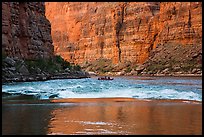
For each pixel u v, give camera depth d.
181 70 123.25
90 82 57.97
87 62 182.12
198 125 12.55
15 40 63.22
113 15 172.25
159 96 26.47
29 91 32.16
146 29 156.62
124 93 29.42
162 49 139.75
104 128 12.05
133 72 142.75
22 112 16.17
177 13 141.88
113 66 162.88
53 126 12.31
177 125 12.57
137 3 165.62
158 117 14.62
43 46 77.19
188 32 135.62
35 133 11.04
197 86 46.19
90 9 194.62
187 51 129.38
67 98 24.92
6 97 25.70
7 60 53.50
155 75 128.25
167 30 143.25
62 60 88.75
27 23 69.94
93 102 21.62
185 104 20.34
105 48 177.38
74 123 12.93
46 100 23.11
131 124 12.83
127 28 165.25
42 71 66.88
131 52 160.62
